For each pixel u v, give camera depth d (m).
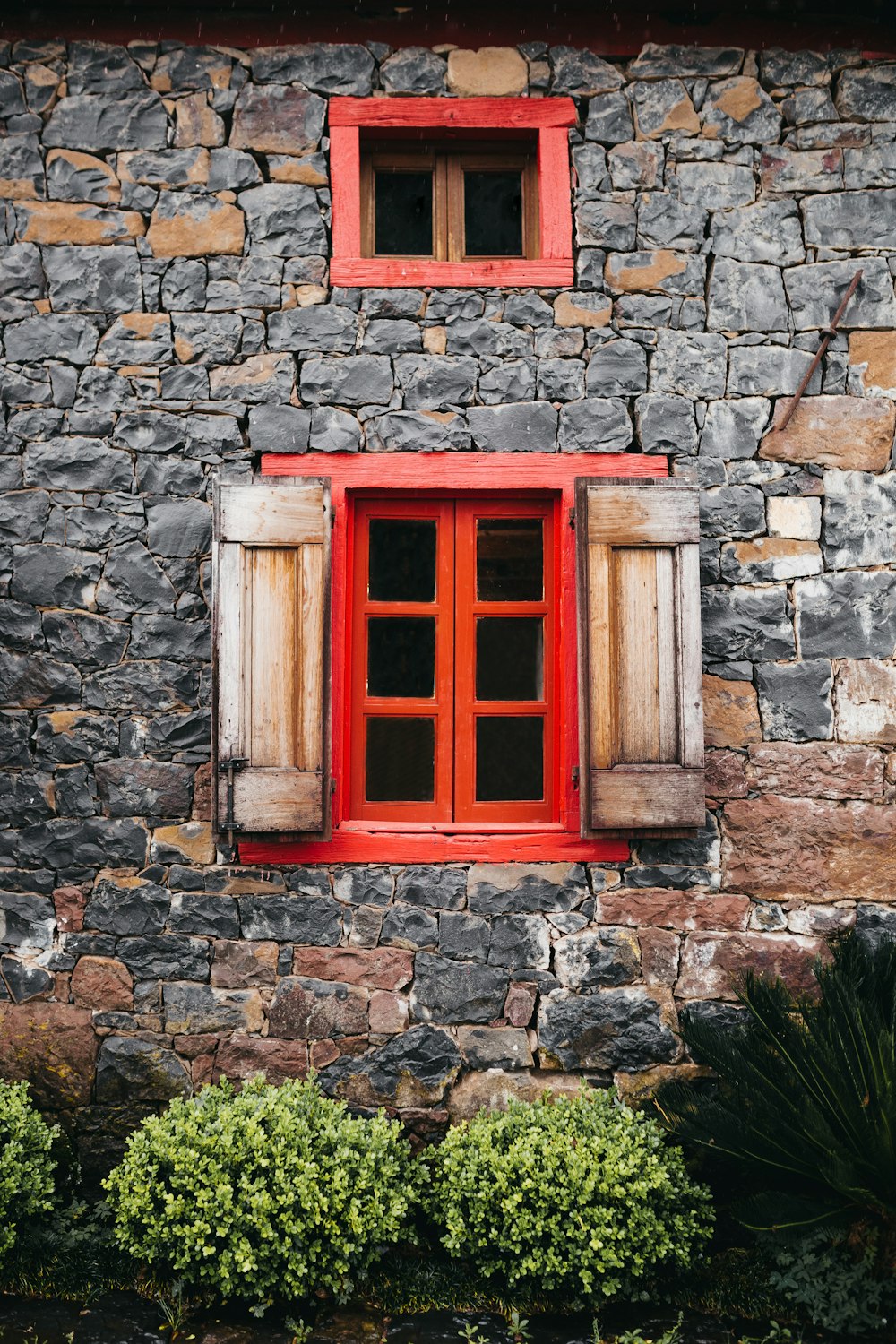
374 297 3.99
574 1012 3.87
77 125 4.01
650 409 3.99
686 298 4.03
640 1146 3.46
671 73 4.05
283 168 4.00
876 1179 3.21
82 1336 3.07
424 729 4.27
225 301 3.98
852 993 3.39
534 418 3.98
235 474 3.96
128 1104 3.83
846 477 4.01
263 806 3.75
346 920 3.89
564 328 4.01
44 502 3.96
